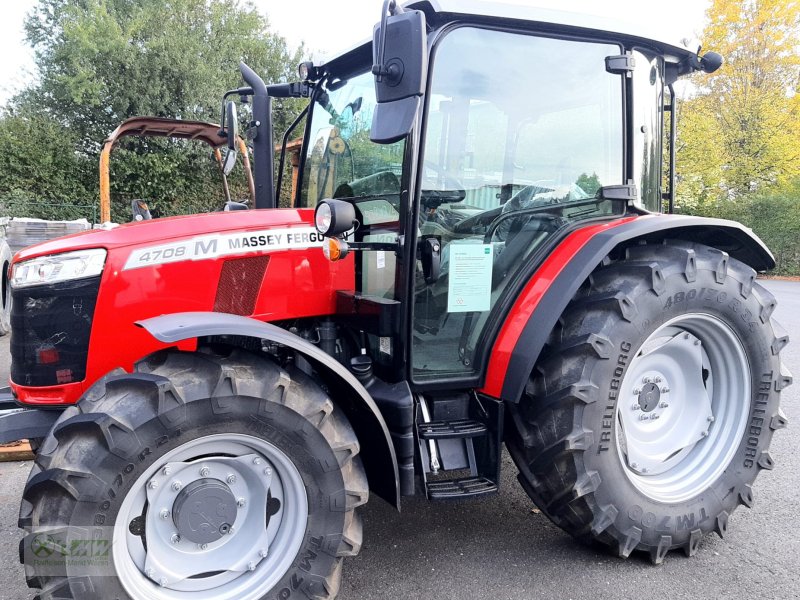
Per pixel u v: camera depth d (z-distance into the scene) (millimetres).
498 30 2398
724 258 2607
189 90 16531
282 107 12008
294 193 3508
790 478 3404
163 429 1830
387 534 2764
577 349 2348
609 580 2424
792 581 2432
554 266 2494
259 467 2041
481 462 2463
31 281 2205
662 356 2695
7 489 3273
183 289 2291
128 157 15305
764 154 18562
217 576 2035
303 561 2068
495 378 2436
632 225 2537
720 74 19312
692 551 2613
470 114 2434
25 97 16031
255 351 2115
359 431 2301
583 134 2701
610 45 2668
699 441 2793
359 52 2689
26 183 14758
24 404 2271
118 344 2246
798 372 5680
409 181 2230
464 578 2426
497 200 2543
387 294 2496
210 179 16172
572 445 2311
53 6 16828
